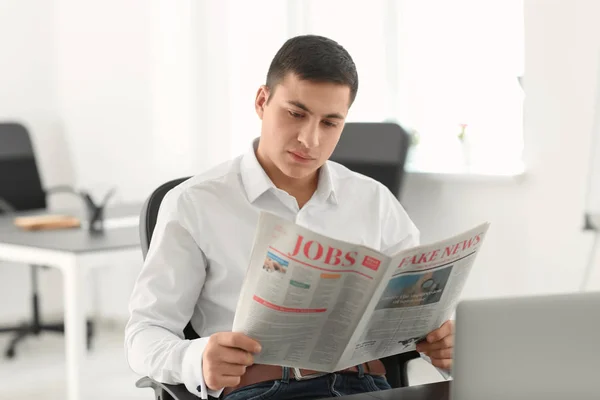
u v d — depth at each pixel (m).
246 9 4.45
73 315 3.20
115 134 4.89
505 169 3.52
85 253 3.17
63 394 3.88
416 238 1.98
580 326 1.09
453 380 1.08
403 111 3.93
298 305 1.40
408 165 3.69
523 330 1.08
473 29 3.68
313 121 1.65
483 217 3.54
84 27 4.97
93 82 4.96
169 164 4.71
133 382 4.06
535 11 3.30
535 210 3.35
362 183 1.93
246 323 1.42
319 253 1.35
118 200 4.81
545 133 3.30
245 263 1.76
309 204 1.84
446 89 3.78
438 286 1.51
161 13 4.68
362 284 1.40
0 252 3.40
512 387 1.08
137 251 3.31
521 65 3.53
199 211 1.77
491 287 3.54
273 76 1.69
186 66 4.62
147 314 1.71
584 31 3.15
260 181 1.78
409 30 3.89
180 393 1.59
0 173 4.69
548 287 3.33
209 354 1.45
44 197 4.78
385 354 1.62
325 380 1.67
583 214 3.17
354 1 4.04
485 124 3.65
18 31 5.07
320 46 1.66
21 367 4.36
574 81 3.19
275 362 1.49
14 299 5.13
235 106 4.53
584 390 1.09
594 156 3.09
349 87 1.66
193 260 1.76
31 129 5.12
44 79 5.16
